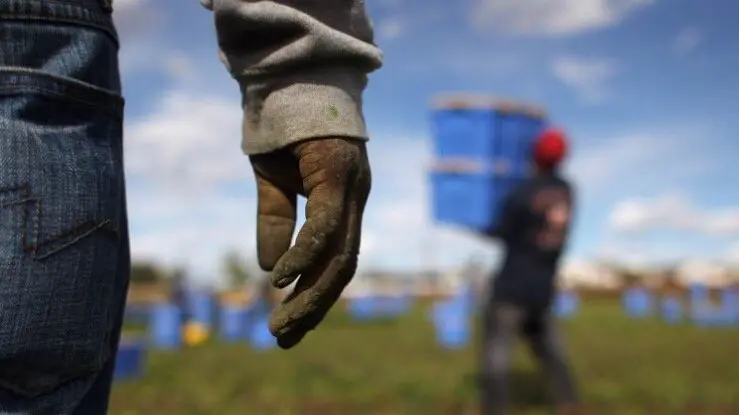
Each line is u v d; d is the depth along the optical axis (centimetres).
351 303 2027
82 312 107
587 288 2995
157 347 1037
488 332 454
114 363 128
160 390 592
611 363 749
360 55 109
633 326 1349
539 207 441
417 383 602
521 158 618
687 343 984
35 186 101
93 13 115
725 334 1150
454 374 660
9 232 98
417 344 1011
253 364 784
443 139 617
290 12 105
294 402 530
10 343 99
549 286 450
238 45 110
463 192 607
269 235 120
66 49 110
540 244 444
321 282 100
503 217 452
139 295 2319
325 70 107
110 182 113
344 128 104
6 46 103
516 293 443
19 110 102
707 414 484
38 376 104
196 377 672
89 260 108
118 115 119
